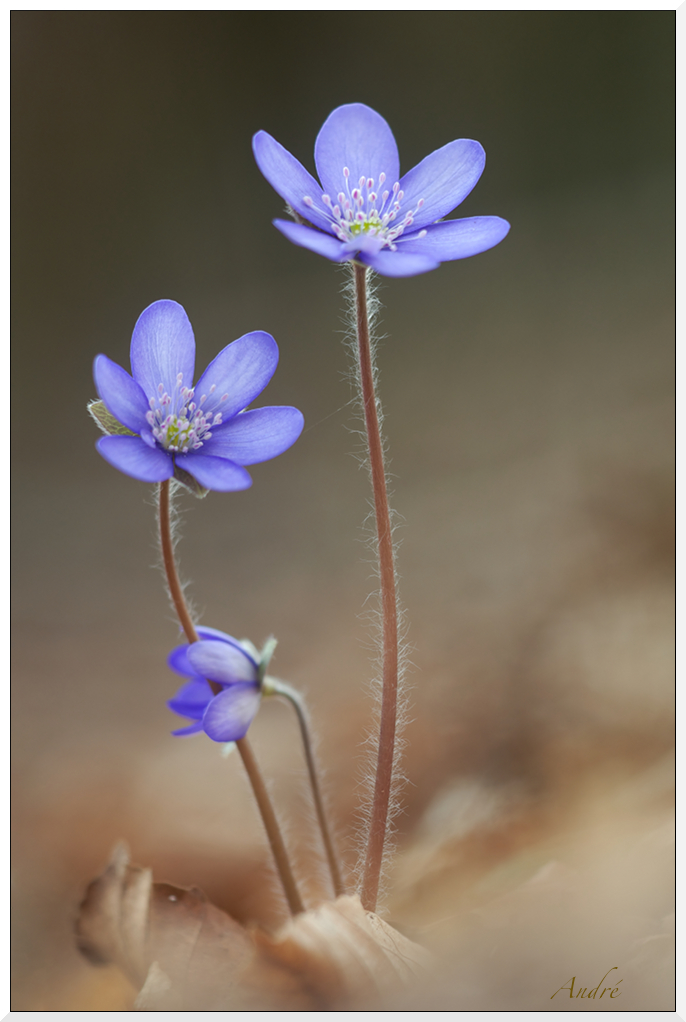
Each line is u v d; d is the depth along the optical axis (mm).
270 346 274
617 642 330
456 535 481
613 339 730
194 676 286
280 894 301
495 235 268
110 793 340
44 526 696
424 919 295
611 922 263
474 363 785
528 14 1068
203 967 268
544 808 302
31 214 1062
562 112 1072
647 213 968
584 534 398
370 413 268
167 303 272
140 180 1098
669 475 404
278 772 342
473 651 348
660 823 282
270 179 266
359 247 261
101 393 265
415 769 326
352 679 382
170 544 274
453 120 1099
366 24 1101
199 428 271
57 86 1074
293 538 584
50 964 299
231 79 1099
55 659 468
